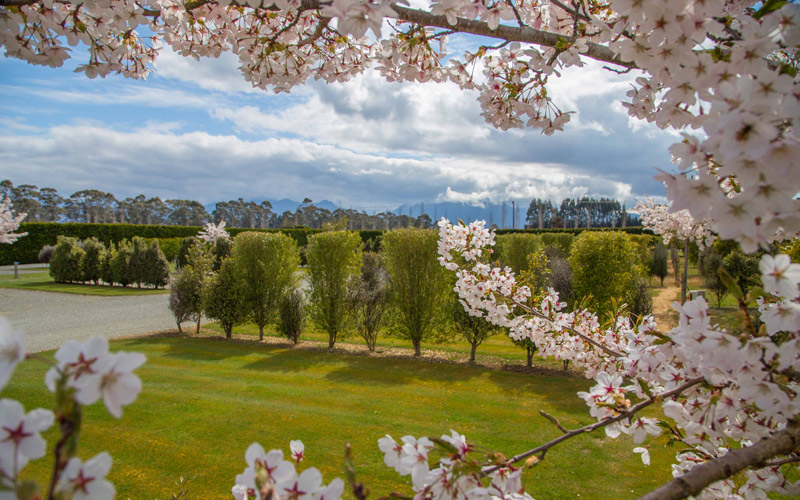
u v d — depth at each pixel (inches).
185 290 468.1
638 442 61.2
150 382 305.1
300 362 366.3
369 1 41.6
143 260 781.3
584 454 201.2
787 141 30.9
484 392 289.6
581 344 120.9
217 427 231.5
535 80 94.7
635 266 380.8
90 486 25.1
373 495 171.9
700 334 42.6
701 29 44.5
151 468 190.9
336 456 202.5
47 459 192.5
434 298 386.6
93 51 89.6
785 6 35.9
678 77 43.3
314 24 104.2
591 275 361.4
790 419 42.5
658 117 55.6
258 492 33.0
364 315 409.4
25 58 81.1
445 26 69.0
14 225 751.1
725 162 34.2
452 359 380.2
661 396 55.0
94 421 236.2
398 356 391.9
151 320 538.6
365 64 118.4
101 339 25.3
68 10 81.4
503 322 138.2
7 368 22.2
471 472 43.1
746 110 31.2
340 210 2000.5
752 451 40.1
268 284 443.2
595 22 63.6
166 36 106.7
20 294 711.1
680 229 468.1
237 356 383.9
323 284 424.8
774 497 139.3
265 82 112.9
